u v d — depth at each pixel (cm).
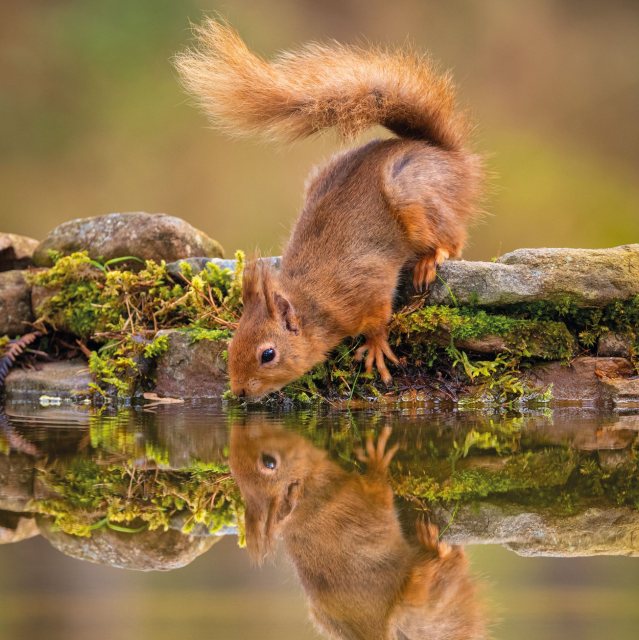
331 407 912
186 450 698
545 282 926
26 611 387
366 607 394
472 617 381
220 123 995
